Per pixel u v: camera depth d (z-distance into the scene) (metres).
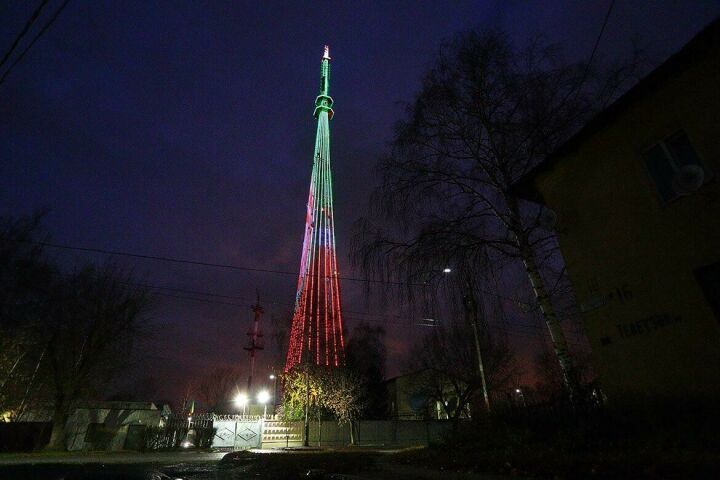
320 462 12.98
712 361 6.68
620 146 8.56
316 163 84.06
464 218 11.48
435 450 10.44
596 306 8.66
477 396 36.00
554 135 11.01
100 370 26.81
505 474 6.47
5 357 24.25
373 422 34.78
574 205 9.45
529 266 11.16
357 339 47.50
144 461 17.81
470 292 10.84
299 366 33.91
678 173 7.20
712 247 6.90
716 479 4.41
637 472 5.03
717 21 6.81
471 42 12.36
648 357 7.59
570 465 5.81
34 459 19.30
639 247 7.99
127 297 27.34
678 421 6.27
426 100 12.34
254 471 12.09
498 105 11.97
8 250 23.48
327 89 103.69
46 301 25.05
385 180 12.37
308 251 59.91
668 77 7.77
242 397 44.91
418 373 40.50
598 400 7.99
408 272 11.12
